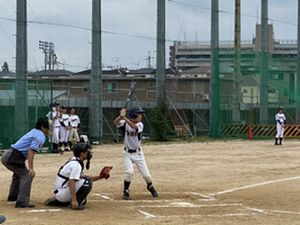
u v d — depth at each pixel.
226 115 41.00
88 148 12.20
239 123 41.22
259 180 17.66
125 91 55.84
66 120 27.56
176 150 29.22
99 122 35.53
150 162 22.84
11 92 29.61
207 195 14.65
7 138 28.58
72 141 28.05
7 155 12.12
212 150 29.25
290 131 40.12
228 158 24.70
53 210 11.87
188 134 41.31
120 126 13.94
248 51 43.59
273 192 15.27
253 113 42.66
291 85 43.09
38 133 12.08
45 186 15.76
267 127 40.44
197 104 45.00
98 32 35.81
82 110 40.41
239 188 15.96
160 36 39.50
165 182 17.12
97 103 35.50
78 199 12.09
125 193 13.82
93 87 35.56
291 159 24.38
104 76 61.69
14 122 28.83
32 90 29.67
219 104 40.53
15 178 12.77
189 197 14.27
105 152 27.67
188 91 58.88
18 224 10.40
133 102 42.50
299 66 43.03
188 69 90.19
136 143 13.92
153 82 58.00
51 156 25.27
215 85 40.47
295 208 12.77
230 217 11.55
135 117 13.94
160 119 37.72
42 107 29.06
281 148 30.84
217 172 19.62
